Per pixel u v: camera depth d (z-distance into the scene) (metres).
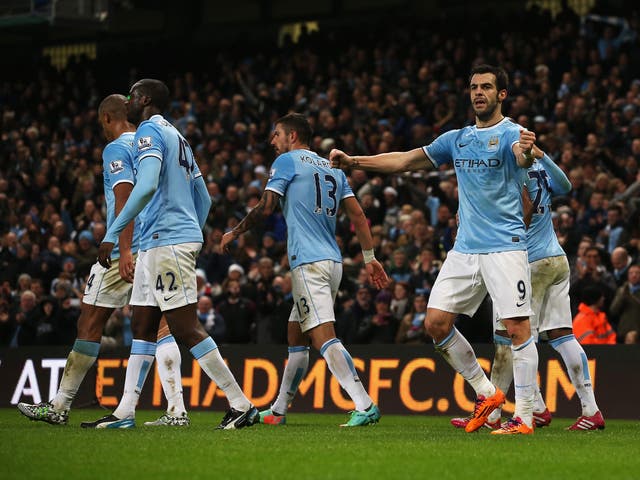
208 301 18.56
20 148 30.19
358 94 27.08
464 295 9.77
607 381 14.32
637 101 22.81
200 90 32.19
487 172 9.59
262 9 37.09
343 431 10.05
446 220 20.00
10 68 37.50
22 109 34.84
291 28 36.53
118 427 9.95
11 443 8.14
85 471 6.56
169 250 9.65
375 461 7.17
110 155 10.11
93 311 10.45
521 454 7.74
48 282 22.58
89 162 29.42
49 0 30.31
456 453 7.73
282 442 8.48
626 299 16.30
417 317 17.27
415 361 15.38
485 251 9.59
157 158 9.44
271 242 21.22
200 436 8.95
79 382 10.52
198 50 35.34
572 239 18.36
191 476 6.37
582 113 22.92
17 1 30.98
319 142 25.16
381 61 28.67
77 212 26.61
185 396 16.47
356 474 6.49
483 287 9.77
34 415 10.34
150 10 38.44
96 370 17.19
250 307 18.86
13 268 23.17
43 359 17.64
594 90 23.84
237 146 26.98
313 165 11.10
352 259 20.19
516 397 9.67
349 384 10.95
